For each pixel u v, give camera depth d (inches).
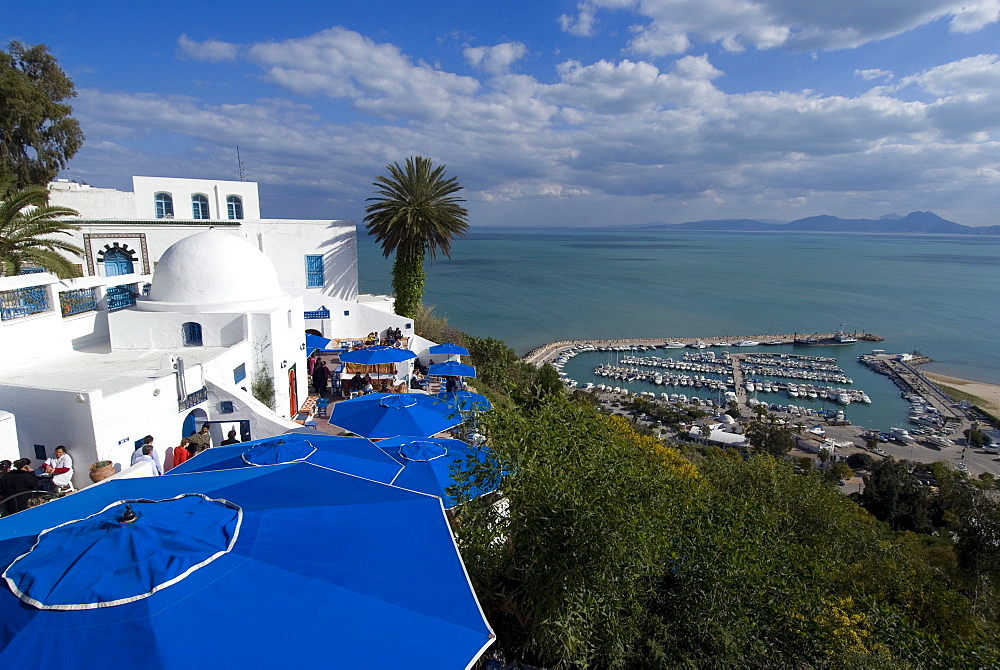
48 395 441.7
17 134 1066.1
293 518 206.1
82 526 186.1
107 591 152.2
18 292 587.2
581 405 339.3
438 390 988.6
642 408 2576.3
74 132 1167.6
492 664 279.3
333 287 1298.0
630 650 273.9
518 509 270.1
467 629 168.6
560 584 255.8
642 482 294.0
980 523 792.9
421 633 163.2
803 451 2263.8
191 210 1222.9
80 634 140.6
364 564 188.5
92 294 705.0
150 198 1172.5
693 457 1218.6
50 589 153.1
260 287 783.7
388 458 435.5
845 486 1860.2
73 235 949.8
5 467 387.5
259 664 141.8
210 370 594.2
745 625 289.9
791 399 2987.2
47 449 451.5
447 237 1359.5
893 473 1690.5
